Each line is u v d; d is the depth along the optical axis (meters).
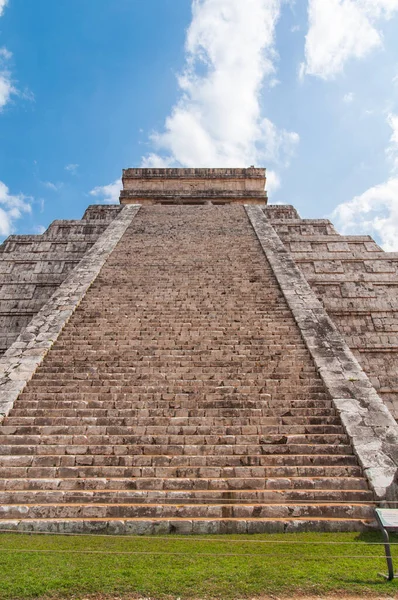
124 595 3.97
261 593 4.02
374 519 5.86
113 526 5.75
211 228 18.47
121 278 13.85
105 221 19.92
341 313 14.80
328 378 8.91
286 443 7.34
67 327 11.12
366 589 4.12
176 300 12.44
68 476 6.75
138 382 8.97
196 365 9.51
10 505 6.13
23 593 3.95
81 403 8.29
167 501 6.19
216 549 5.09
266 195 27.11
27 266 17.16
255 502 6.18
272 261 14.83
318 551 5.03
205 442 7.38
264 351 10.04
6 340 14.55
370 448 7.02
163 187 28.61
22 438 7.46
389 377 12.91
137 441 7.39
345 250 17.38
